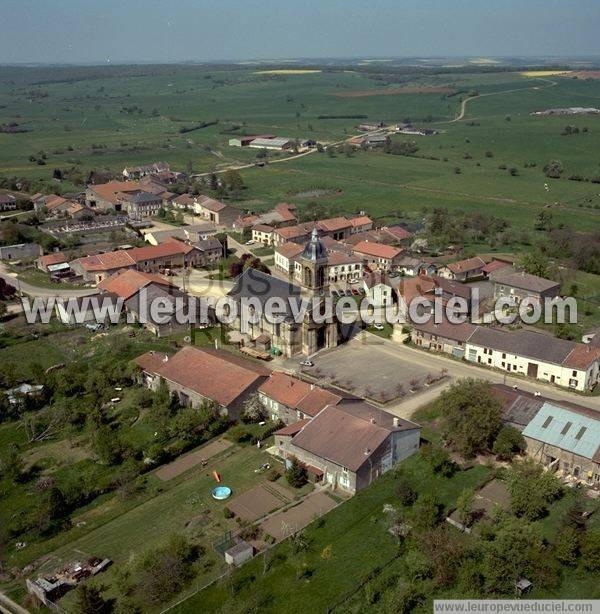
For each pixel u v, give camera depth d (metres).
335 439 110.06
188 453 118.69
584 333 166.12
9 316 178.50
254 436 122.12
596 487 104.56
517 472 103.38
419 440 116.12
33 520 101.81
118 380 142.50
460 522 96.56
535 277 190.50
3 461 114.88
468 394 115.38
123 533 99.00
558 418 113.44
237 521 99.69
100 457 116.94
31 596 87.31
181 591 86.81
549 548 89.19
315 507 102.56
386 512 99.38
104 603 84.75
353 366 151.38
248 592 85.81
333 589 85.94
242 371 131.88
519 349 146.75
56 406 130.88
